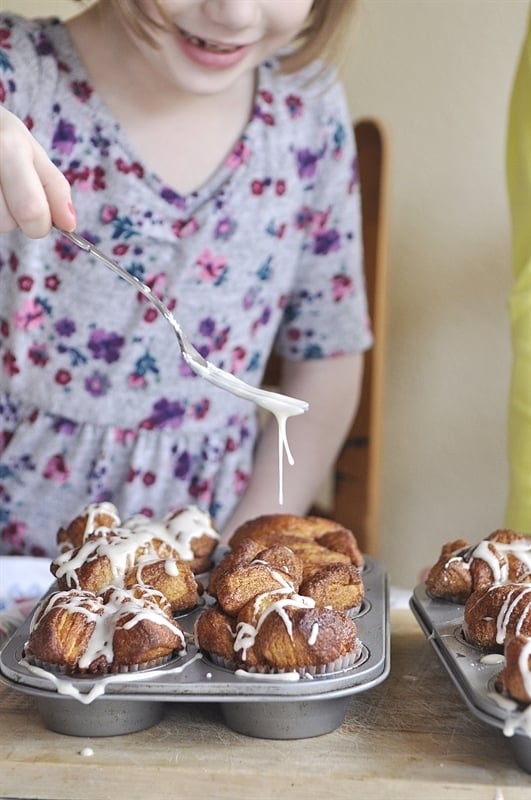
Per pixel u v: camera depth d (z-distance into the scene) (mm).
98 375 1081
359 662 669
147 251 1068
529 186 1026
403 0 1374
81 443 1088
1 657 676
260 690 638
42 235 731
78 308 1067
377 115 1415
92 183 1057
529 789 601
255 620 664
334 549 824
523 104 1038
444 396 1444
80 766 621
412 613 810
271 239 1116
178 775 616
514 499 979
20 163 715
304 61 1106
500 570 758
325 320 1213
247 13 892
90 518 815
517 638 622
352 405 1237
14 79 1026
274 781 612
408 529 1488
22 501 1102
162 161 1068
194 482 1125
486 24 1353
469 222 1397
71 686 638
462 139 1384
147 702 653
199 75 945
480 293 1407
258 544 759
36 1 1170
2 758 629
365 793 608
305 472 1182
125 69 1041
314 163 1147
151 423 1100
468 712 683
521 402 979
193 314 1091
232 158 1082
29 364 1084
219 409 1122
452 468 1457
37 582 883
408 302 1440
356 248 1202
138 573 738
